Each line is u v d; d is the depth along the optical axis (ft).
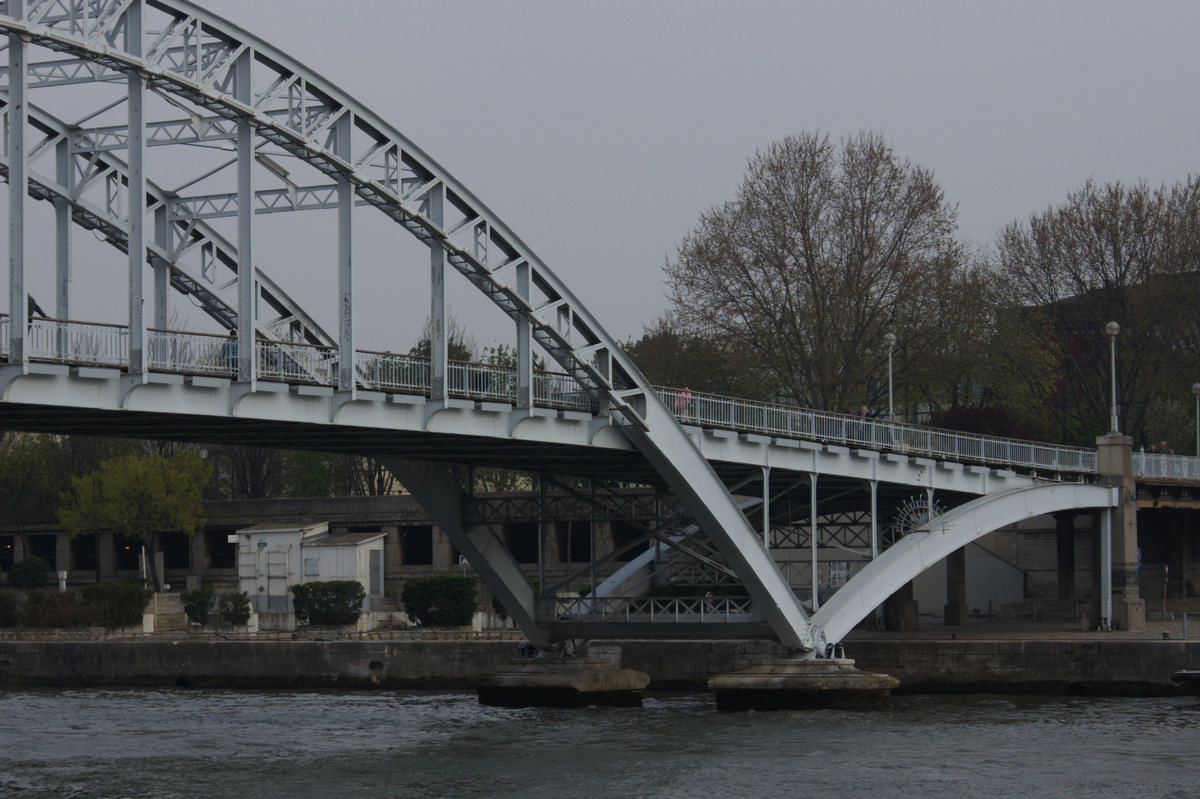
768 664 159.02
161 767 125.80
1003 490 189.16
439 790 113.29
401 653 195.72
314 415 117.19
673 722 149.69
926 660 172.76
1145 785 111.45
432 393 125.80
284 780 118.52
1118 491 202.69
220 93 111.65
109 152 121.39
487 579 162.50
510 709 165.68
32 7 102.06
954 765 120.57
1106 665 166.50
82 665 209.77
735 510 149.18
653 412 140.67
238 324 112.78
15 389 98.78
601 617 164.45
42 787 116.57
